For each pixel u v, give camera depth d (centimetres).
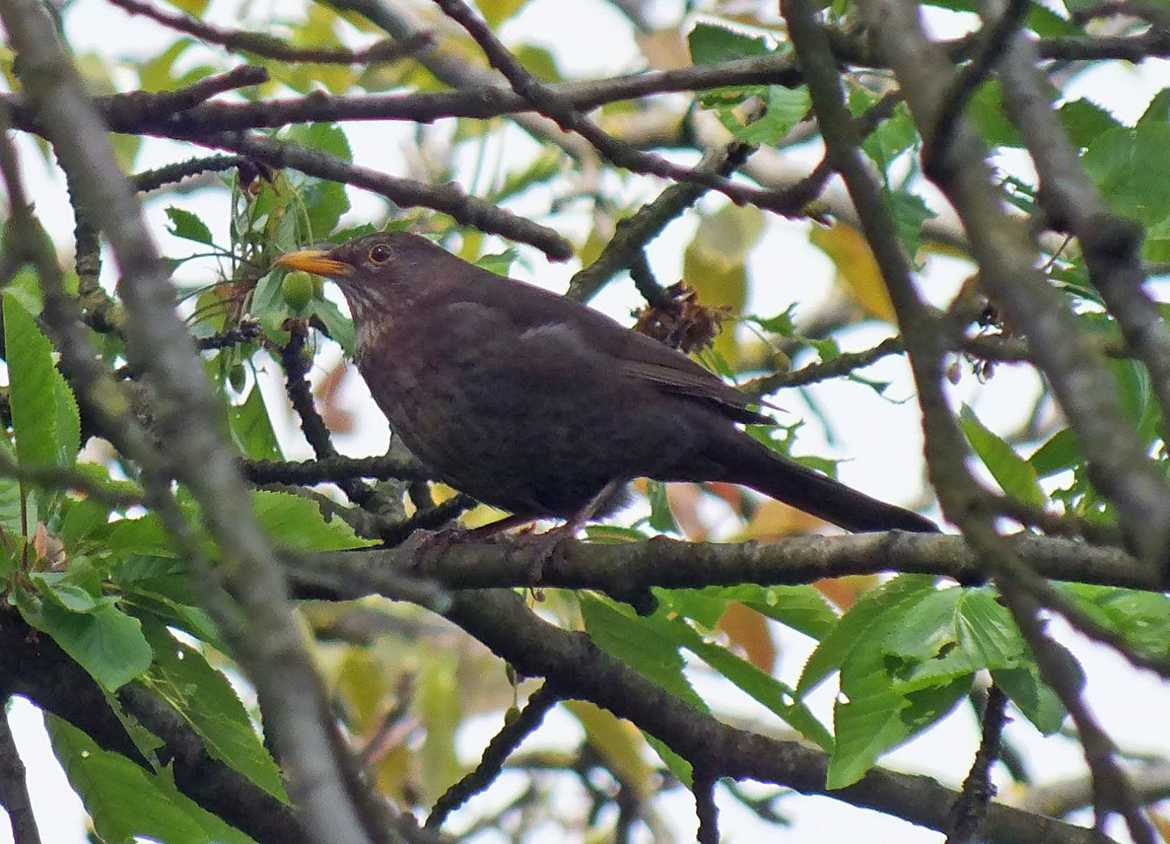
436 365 1178
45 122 538
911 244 957
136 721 837
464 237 1550
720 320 1267
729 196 889
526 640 1084
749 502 1683
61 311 582
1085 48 823
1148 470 451
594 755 1570
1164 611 818
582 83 907
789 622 1052
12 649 901
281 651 440
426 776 1498
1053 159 520
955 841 970
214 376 1211
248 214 1170
